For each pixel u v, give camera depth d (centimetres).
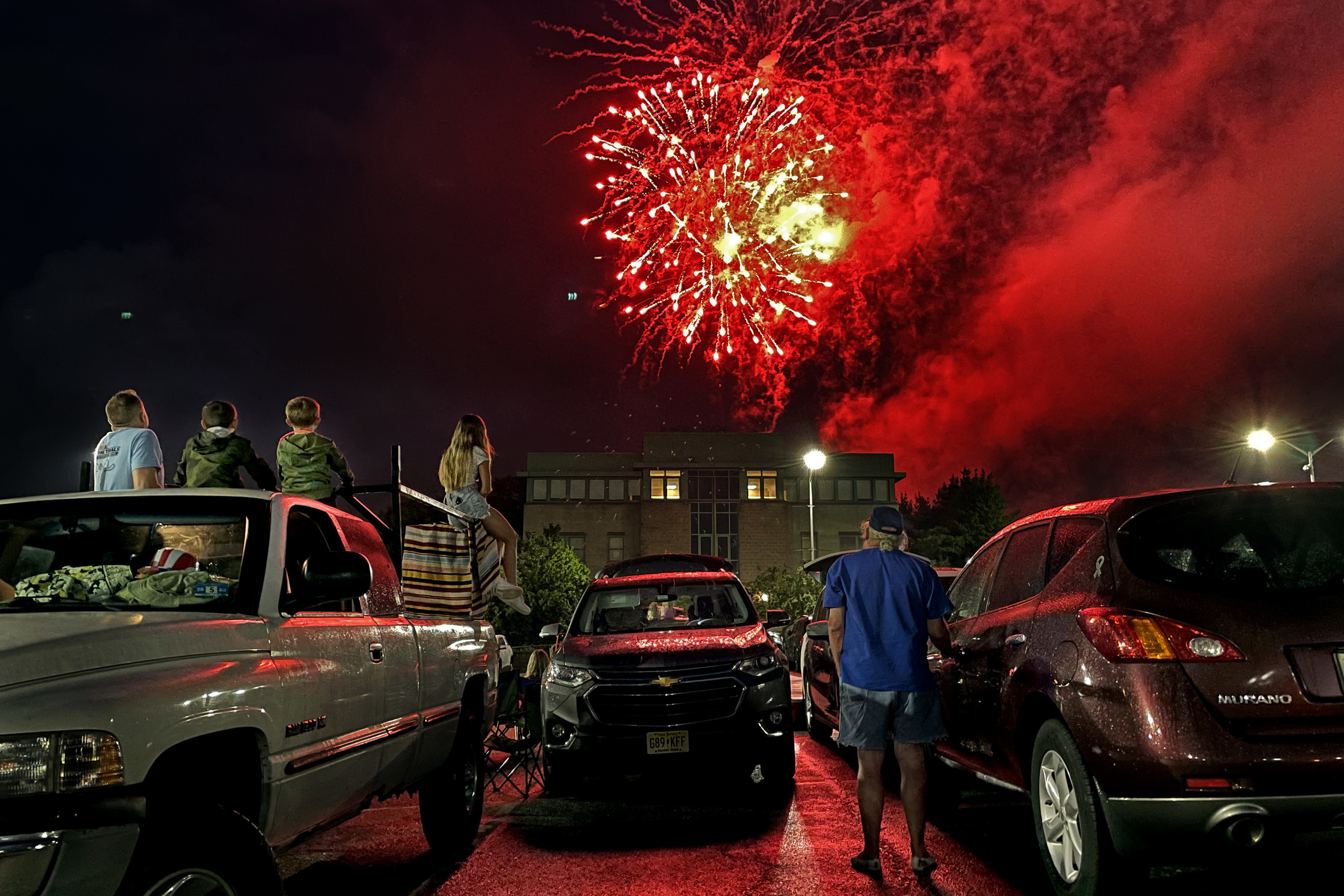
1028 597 474
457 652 556
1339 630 360
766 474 6109
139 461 591
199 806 289
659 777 813
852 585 496
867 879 473
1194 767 347
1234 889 424
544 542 5144
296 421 642
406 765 474
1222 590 375
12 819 240
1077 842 397
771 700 709
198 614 349
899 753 485
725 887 468
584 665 720
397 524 598
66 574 380
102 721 265
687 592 873
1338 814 343
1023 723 442
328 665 387
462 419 708
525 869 515
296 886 492
